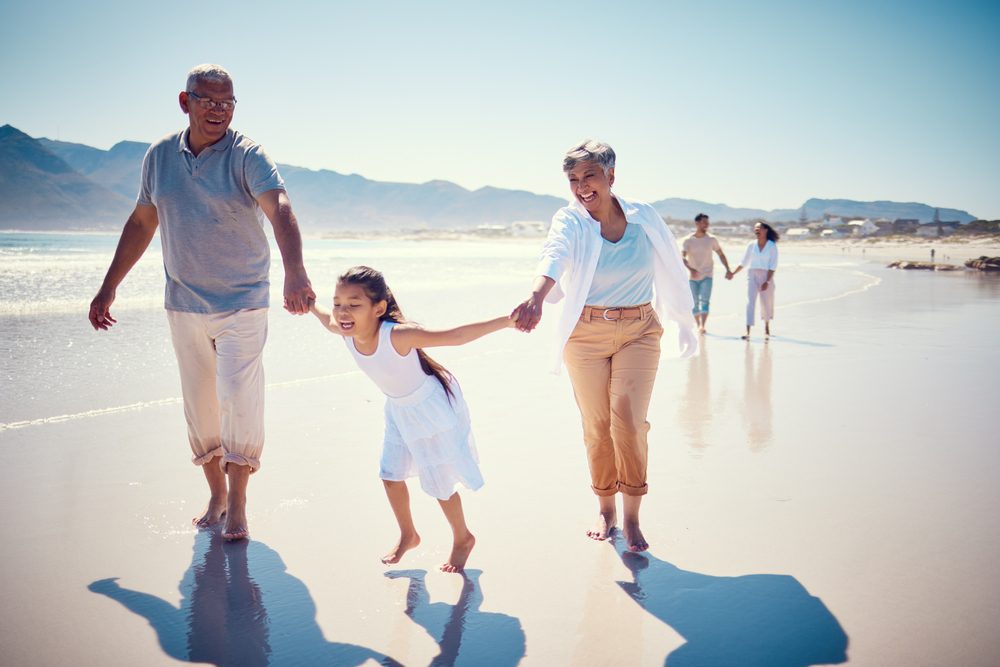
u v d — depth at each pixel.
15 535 3.84
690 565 3.57
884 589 3.27
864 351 10.10
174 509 4.28
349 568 3.55
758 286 11.35
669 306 4.26
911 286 22.91
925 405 6.90
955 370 8.65
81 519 4.08
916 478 4.82
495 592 3.31
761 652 2.77
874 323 13.26
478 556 3.70
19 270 20.06
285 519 4.15
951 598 3.18
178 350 4.09
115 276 4.25
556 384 7.92
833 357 9.62
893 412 6.63
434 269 29.80
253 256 4.04
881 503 4.37
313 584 3.38
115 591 3.28
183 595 3.25
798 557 3.63
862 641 2.83
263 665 2.71
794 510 4.27
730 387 7.75
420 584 3.38
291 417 6.34
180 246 3.93
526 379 8.16
